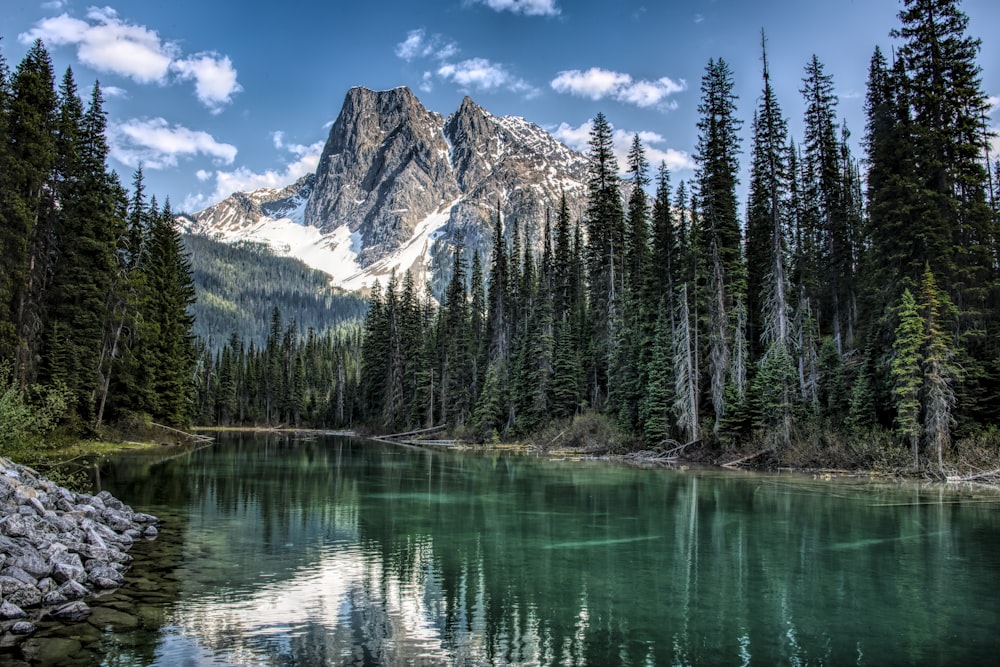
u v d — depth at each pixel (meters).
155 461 34.47
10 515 11.80
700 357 40.97
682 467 34.38
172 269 52.38
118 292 40.66
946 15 31.03
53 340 35.69
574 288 64.44
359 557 13.86
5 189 29.89
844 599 11.07
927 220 29.30
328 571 12.63
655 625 9.70
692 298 41.62
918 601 10.95
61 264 36.81
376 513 19.55
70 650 8.27
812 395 35.09
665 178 44.53
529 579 12.20
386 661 8.17
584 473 31.30
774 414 33.25
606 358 48.88
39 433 23.70
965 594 11.34
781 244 35.91
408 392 80.38
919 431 27.61
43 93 34.69
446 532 16.69
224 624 9.46
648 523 17.98
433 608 10.41
